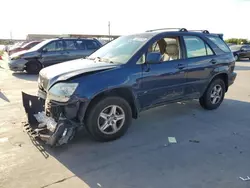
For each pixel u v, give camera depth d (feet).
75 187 9.20
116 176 9.95
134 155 11.66
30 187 9.12
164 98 15.20
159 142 13.10
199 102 19.43
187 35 16.53
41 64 37.11
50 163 10.81
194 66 16.42
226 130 14.96
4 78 32.94
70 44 38.45
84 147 12.36
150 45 14.39
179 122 16.16
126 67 13.15
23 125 14.53
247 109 19.47
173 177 9.91
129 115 13.52
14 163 10.72
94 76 12.10
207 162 11.10
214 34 18.85
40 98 13.58
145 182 9.56
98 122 12.48
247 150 12.35
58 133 11.31
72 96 11.48
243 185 9.43
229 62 18.98
